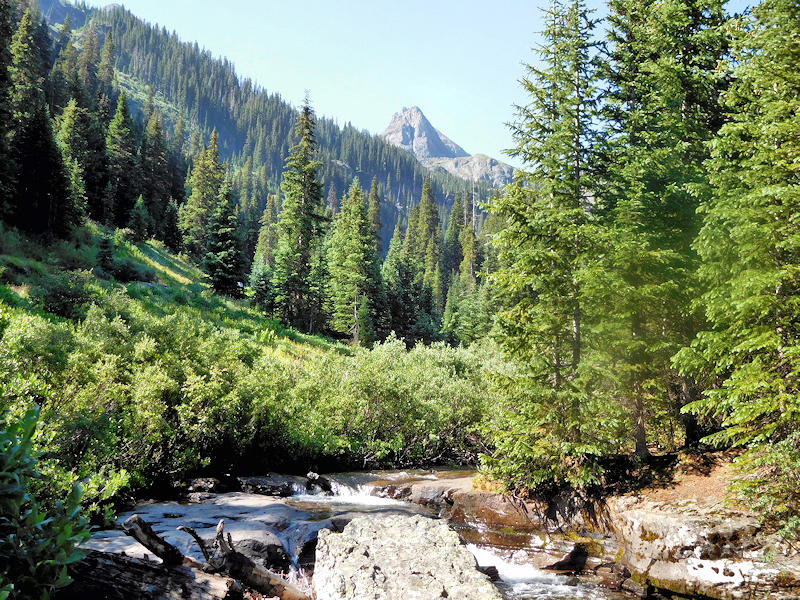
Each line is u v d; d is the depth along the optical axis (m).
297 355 33.31
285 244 50.56
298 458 17.70
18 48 57.72
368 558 7.02
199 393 14.28
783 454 8.70
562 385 13.19
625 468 12.95
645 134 15.16
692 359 11.25
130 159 70.81
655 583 9.69
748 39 11.05
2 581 2.77
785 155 10.16
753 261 10.95
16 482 3.00
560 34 14.02
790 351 8.93
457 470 19.30
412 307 71.00
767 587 8.43
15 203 33.44
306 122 47.94
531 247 13.70
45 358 11.45
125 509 10.45
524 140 14.37
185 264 57.94
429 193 129.88
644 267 13.14
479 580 6.39
